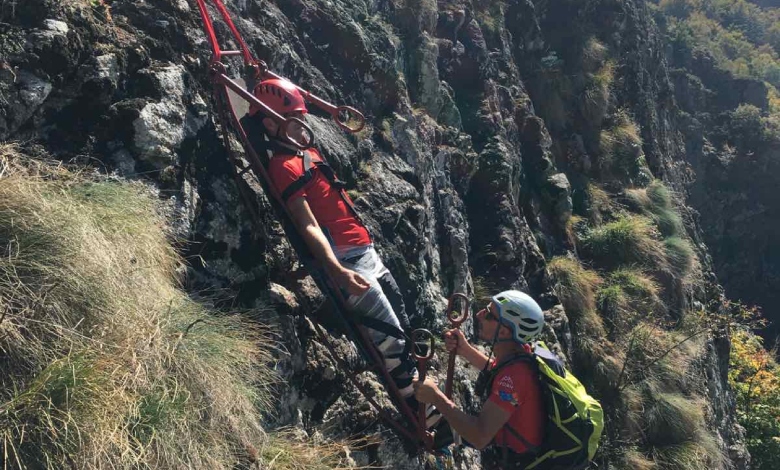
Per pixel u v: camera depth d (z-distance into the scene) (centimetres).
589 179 1148
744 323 1720
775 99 3644
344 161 562
